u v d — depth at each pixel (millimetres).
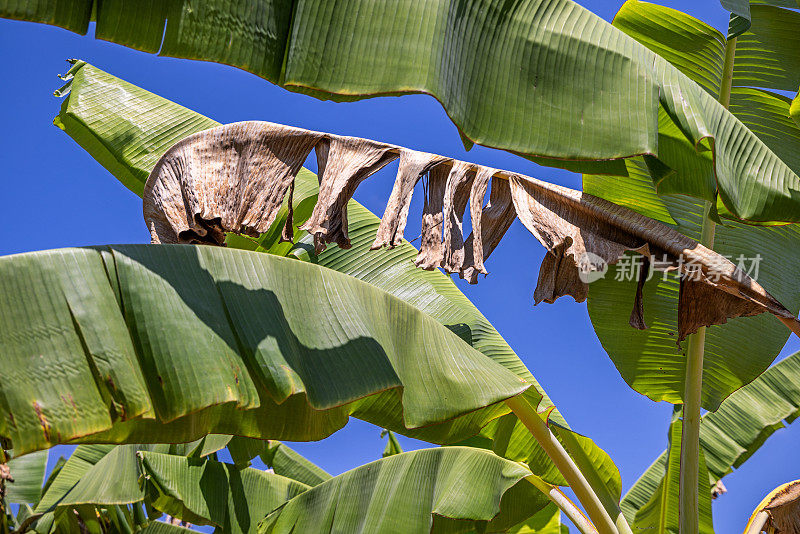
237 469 4516
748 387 4637
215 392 1843
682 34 3406
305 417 2477
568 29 2211
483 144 2090
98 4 1929
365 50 2053
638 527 4070
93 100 3834
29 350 1697
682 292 2533
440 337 2572
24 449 1595
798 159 3486
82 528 4902
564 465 3109
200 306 1994
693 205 3471
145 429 2121
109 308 1844
